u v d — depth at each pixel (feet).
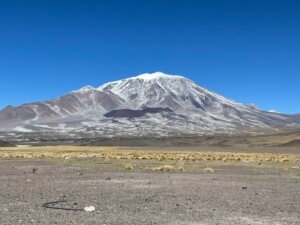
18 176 122.31
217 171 154.61
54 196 78.59
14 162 203.10
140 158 248.11
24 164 185.78
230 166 187.42
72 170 148.87
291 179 124.16
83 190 88.53
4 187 92.79
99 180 111.45
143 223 54.65
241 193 87.04
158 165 186.29
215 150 531.50
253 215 61.82
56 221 54.65
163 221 56.34
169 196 80.69
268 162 230.68
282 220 58.34
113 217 58.49
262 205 71.20
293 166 194.08
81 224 53.11
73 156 267.59
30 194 81.15
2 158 246.06
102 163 197.26
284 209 67.46
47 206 66.90
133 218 58.03
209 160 241.35
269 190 93.76
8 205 67.51
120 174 132.77
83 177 120.26
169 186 98.37
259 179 122.62
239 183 108.78
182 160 233.55
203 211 64.49
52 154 302.45
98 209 64.90
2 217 56.54
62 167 165.37
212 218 59.06
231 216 60.75
